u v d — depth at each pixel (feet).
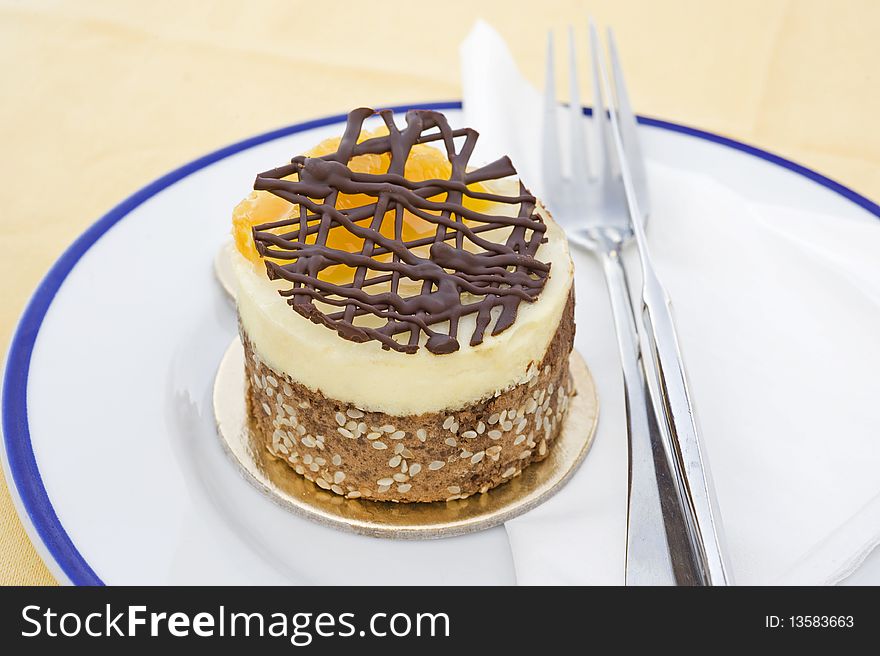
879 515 1.09
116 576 1.08
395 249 1.11
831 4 1.82
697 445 1.13
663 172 1.41
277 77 1.67
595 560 1.10
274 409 1.17
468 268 1.12
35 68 1.67
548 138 1.47
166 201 1.38
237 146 1.44
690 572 1.06
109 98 1.64
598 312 1.34
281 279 1.14
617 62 1.50
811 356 1.24
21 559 1.14
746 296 1.30
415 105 1.50
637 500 1.11
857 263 1.31
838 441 1.18
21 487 1.11
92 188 1.51
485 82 1.49
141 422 1.19
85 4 1.78
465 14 1.81
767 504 1.13
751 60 1.73
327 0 1.81
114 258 1.32
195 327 1.28
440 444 1.14
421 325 1.09
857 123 1.62
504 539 1.14
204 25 1.75
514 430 1.16
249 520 1.15
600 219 1.42
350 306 1.09
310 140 1.45
